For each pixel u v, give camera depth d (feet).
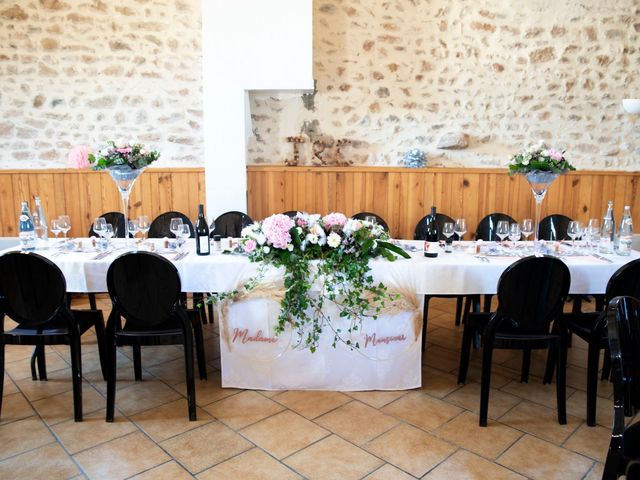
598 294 9.98
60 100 14.92
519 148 15.72
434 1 14.93
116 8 14.60
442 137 15.51
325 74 15.10
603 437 7.93
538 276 7.77
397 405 8.82
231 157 14.61
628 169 15.88
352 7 14.85
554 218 13.57
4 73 14.66
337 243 8.49
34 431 7.95
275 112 15.20
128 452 7.39
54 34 14.60
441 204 15.67
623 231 10.14
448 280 8.93
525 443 7.72
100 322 9.50
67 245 10.44
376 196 15.60
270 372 9.28
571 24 15.20
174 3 14.66
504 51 15.25
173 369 10.32
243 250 9.66
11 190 15.10
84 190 15.24
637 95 15.67
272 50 13.97
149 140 15.26
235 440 7.73
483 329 8.66
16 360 10.77
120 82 14.94
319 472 6.96
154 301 7.95
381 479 6.82
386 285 8.88
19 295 7.91
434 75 15.28
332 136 15.42
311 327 9.04
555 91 15.52
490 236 12.96
